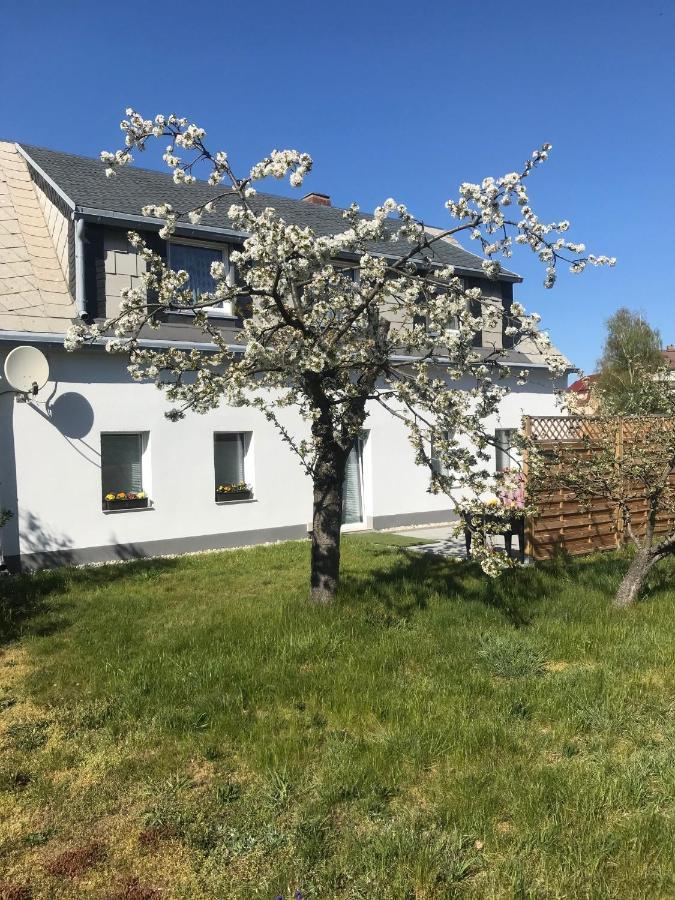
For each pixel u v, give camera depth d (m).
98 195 11.94
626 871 3.11
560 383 16.94
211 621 6.73
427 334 6.39
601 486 8.06
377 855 3.22
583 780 3.78
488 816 3.50
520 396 16.42
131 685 5.16
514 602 7.21
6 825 3.55
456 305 6.03
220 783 3.88
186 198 13.78
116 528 11.02
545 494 9.79
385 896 2.96
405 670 5.43
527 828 3.37
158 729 4.51
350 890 3.02
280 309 5.95
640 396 8.52
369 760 4.02
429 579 8.20
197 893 3.04
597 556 10.13
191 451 11.87
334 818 3.56
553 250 5.87
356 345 6.76
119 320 6.40
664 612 6.95
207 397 6.57
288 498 13.08
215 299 6.00
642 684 5.14
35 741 4.41
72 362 10.60
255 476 12.69
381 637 6.10
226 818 3.58
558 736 4.36
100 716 4.73
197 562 10.19
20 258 11.64
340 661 5.55
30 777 4.00
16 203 12.95
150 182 14.45
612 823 3.45
